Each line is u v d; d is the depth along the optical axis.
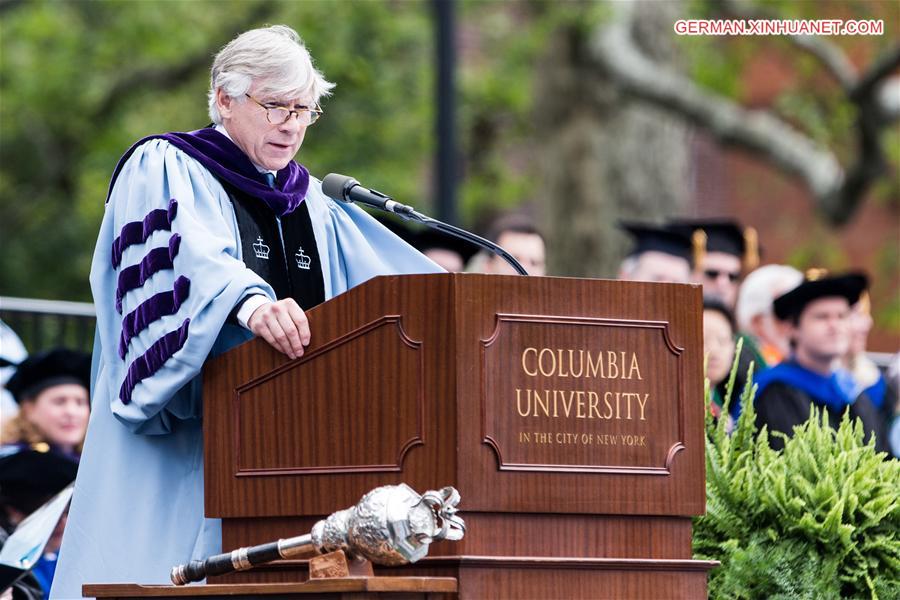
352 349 13.67
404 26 61.78
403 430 13.30
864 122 55.53
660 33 60.50
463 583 12.99
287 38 16.23
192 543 15.38
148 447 15.64
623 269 31.66
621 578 13.56
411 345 13.29
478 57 72.38
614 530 13.63
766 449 17.39
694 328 13.97
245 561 13.28
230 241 15.23
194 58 66.12
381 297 13.49
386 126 63.00
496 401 13.21
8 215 68.62
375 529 12.49
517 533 13.30
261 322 14.02
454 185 41.66
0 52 65.25
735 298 31.39
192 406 15.34
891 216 79.25
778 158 57.78
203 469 15.05
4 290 66.81
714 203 84.06
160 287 15.00
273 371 14.11
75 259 67.50
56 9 66.00
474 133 69.81
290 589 12.66
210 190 15.94
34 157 68.38
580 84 60.38
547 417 13.36
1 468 22.38
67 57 64.81
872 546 16.39
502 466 13.16
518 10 65.25
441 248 29.78
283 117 15.86
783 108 60.00
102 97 66.62
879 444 26.88
